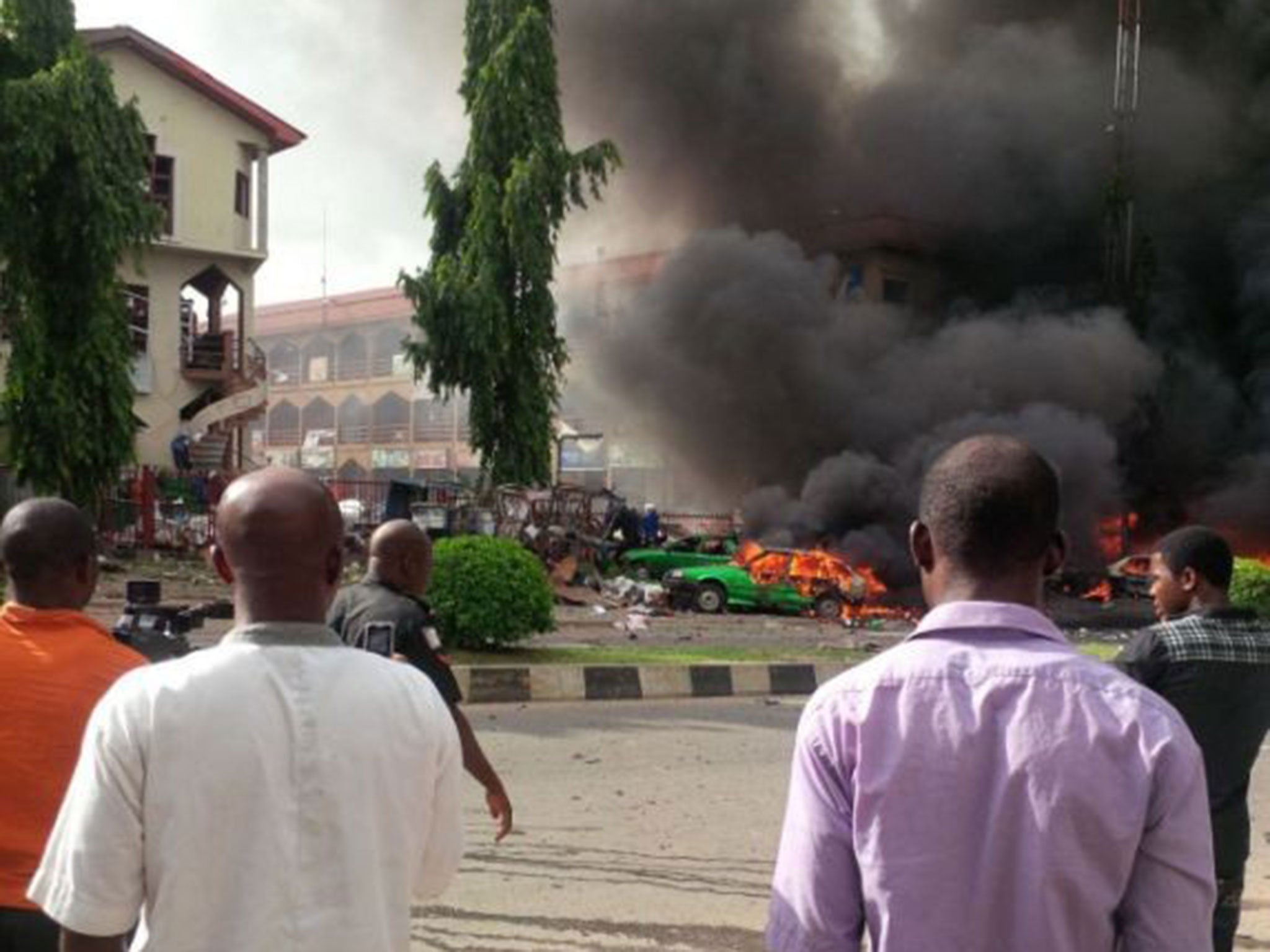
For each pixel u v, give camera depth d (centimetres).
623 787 711
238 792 168
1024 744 160
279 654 178
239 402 2914
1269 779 786
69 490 1800
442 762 188
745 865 563
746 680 1136
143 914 170
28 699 236
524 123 2291
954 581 175
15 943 228
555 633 1480
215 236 2925
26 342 1750
